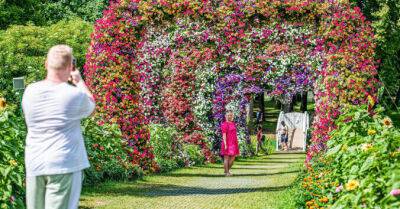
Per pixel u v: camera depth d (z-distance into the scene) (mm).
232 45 17750
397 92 31047
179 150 19062
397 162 5332
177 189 12000
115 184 12188
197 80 20812
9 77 23812
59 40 27094
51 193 4336
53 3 32469
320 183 8359
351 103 14164
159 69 20188
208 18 15656
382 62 29500
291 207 8641
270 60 19688
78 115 4441
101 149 12766
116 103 15000
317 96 14922
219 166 19766
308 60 16891
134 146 15078
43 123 4355
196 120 21406
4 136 8070
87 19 32406
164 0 15148
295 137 33094
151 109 20562
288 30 16391
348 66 14242
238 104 20812
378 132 7113
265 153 28703
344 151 6867
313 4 14555
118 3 15172
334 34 14297
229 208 9453
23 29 26422
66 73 4504
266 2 15039
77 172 4441
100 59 15031
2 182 7301
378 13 28656
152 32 17172
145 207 9367
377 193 5070
